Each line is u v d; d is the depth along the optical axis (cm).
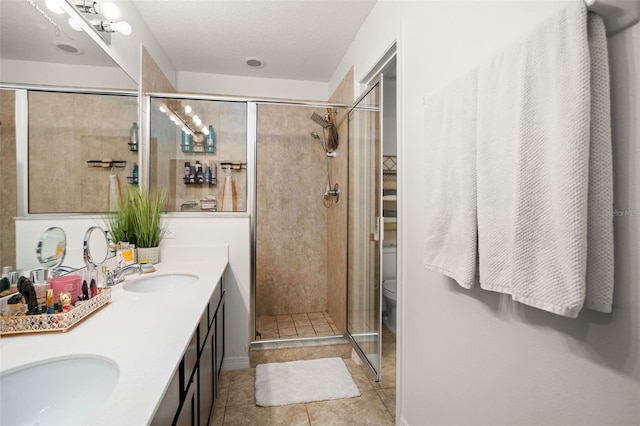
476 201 95
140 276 167
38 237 117
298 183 328
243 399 196
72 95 136
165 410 75
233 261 229
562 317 75
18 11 105
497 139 84
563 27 65
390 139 291
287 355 244
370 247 212
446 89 110
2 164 99
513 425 90
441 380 129
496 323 97
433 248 115
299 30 234
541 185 70
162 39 245
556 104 66
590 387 69
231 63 290
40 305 102
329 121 302
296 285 331
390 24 177
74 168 139
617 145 64
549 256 68
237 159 249
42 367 75
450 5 120
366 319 220
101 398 73
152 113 227
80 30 140
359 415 181
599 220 62
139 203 200
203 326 134
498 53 85
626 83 62
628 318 62
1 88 98
